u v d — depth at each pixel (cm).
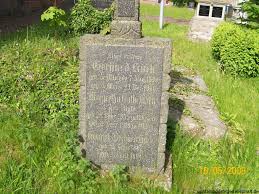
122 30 169
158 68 172
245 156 206
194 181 183
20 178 166
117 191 166
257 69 374
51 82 248
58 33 398
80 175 170
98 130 181
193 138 218
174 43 513
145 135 181
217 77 349
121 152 184
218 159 204
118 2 168
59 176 168
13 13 643
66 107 227
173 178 184
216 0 664
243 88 329
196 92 296
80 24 414
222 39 411
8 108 229
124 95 176
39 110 223
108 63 172
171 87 299
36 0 727
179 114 244
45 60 284
